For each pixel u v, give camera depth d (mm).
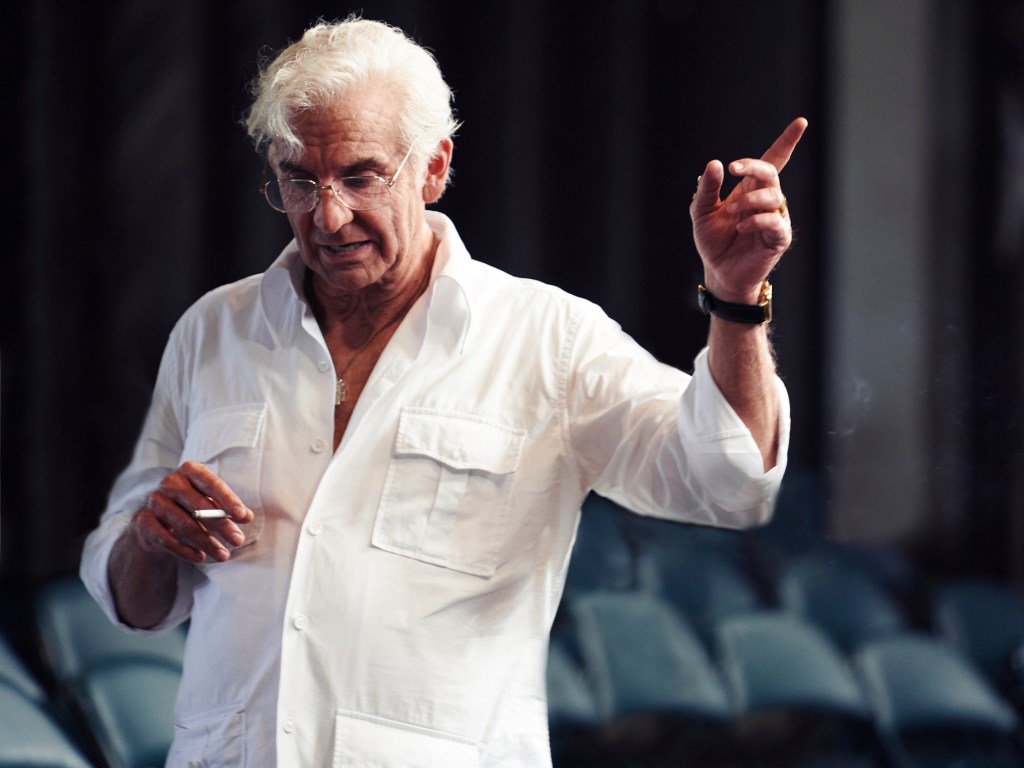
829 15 13008
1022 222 13109
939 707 9492
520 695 4035
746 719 9281
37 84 10117
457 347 4195
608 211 12711
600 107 12719
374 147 3945
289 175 4000
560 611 9945
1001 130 13164
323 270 4074
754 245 3525
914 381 13039
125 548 4359
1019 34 13102
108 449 10352
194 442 4359
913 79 13062
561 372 4188
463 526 4035
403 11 11836
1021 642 10969
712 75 12945
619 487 4141
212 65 10930
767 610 10805
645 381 4129
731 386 3699
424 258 4422
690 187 12969
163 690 7266
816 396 13031
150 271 10602
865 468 12969
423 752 3861
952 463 13000
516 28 12227
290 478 4137
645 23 12812
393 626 3916
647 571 10758
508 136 12281
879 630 10859
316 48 4066
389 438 4105
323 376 4246
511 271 12312
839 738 9445
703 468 3764
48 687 7520
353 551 3986
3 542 9898
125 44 10531
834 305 13078
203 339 4520
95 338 10406
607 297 12742
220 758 4016
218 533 3963
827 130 13070
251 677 4000
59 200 10195
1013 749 9625
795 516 12477
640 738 9055
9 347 10047
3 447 9984
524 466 4109
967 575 12906
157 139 10625
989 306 13156
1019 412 13016
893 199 13078
